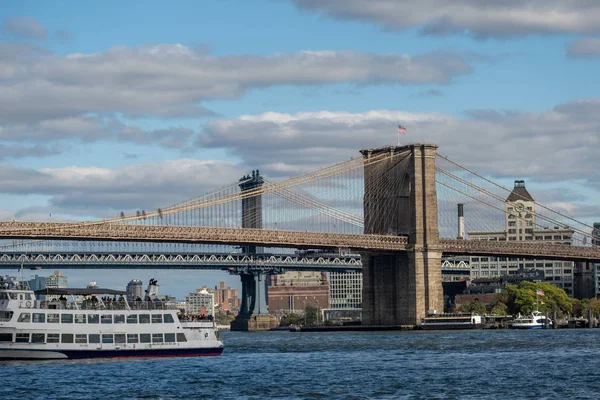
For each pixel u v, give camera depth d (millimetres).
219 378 143875
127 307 169625
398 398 122938
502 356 180875
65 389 130750
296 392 129000
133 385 135125
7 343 159750
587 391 126438
